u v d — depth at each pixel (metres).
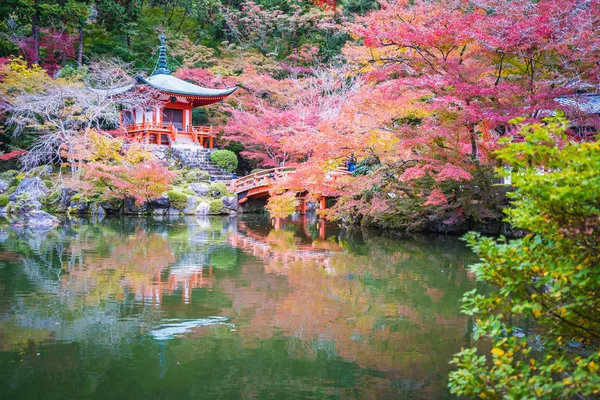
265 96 34.97
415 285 10.65
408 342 7.18
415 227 18.81
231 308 8.73
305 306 8.96
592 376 3.28
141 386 5.67
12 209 22.17
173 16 43.47
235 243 16.27
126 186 22.17
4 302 8.79
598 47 11.78
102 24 36.81
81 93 24.20
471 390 3.75
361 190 18.45
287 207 21.69
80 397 5.37
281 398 5.43
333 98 27.91
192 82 36.53
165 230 19.02
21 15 30.75
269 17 39.09
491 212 15.87
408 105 15.80
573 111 12.40
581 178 3.15
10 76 24.94
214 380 5.88
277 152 30.62
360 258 13.91
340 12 35.22
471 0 14.55
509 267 3.76
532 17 12.52
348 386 5.75
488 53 13.91
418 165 15.48
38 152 24.50
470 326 7.89
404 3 16.31
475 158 15.70
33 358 6.38
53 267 11.73
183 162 28.91
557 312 3.88
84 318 8.00
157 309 8.59
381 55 17.03
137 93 28.03
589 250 3.47
